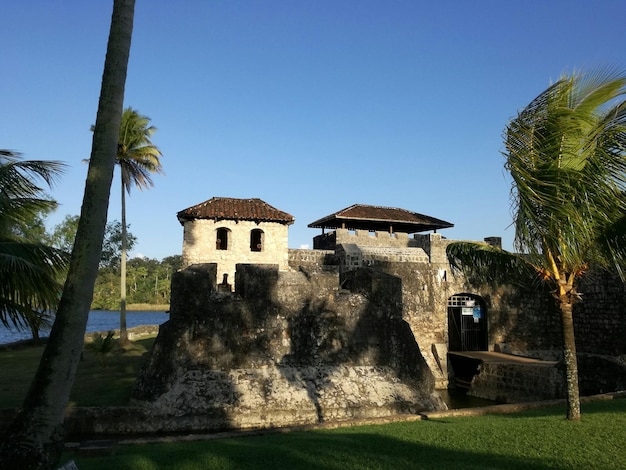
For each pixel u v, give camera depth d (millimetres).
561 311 10227
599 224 8945
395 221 30953
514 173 9266
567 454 7676
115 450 9289
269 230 26203
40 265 10039
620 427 9211
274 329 15164
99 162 6145
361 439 9156
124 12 6496
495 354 25531
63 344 5746
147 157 29188
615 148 8609
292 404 13891
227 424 13156
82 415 12453
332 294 16109
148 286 86062
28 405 5609
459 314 27453
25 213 11008
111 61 6379
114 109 6309
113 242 42188
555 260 10125
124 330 28938
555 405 12883
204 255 25031
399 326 16547
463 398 23062
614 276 23719
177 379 13742
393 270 25906
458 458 7719
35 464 5387
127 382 17141
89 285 5965
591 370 20484
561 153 8961
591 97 8797
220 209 25906
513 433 9102
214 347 14422
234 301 14977
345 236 28375
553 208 8875
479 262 11984
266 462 7836
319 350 15469
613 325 23719
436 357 25625
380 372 15695
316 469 7406
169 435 12617
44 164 10586
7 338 46062
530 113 9258
